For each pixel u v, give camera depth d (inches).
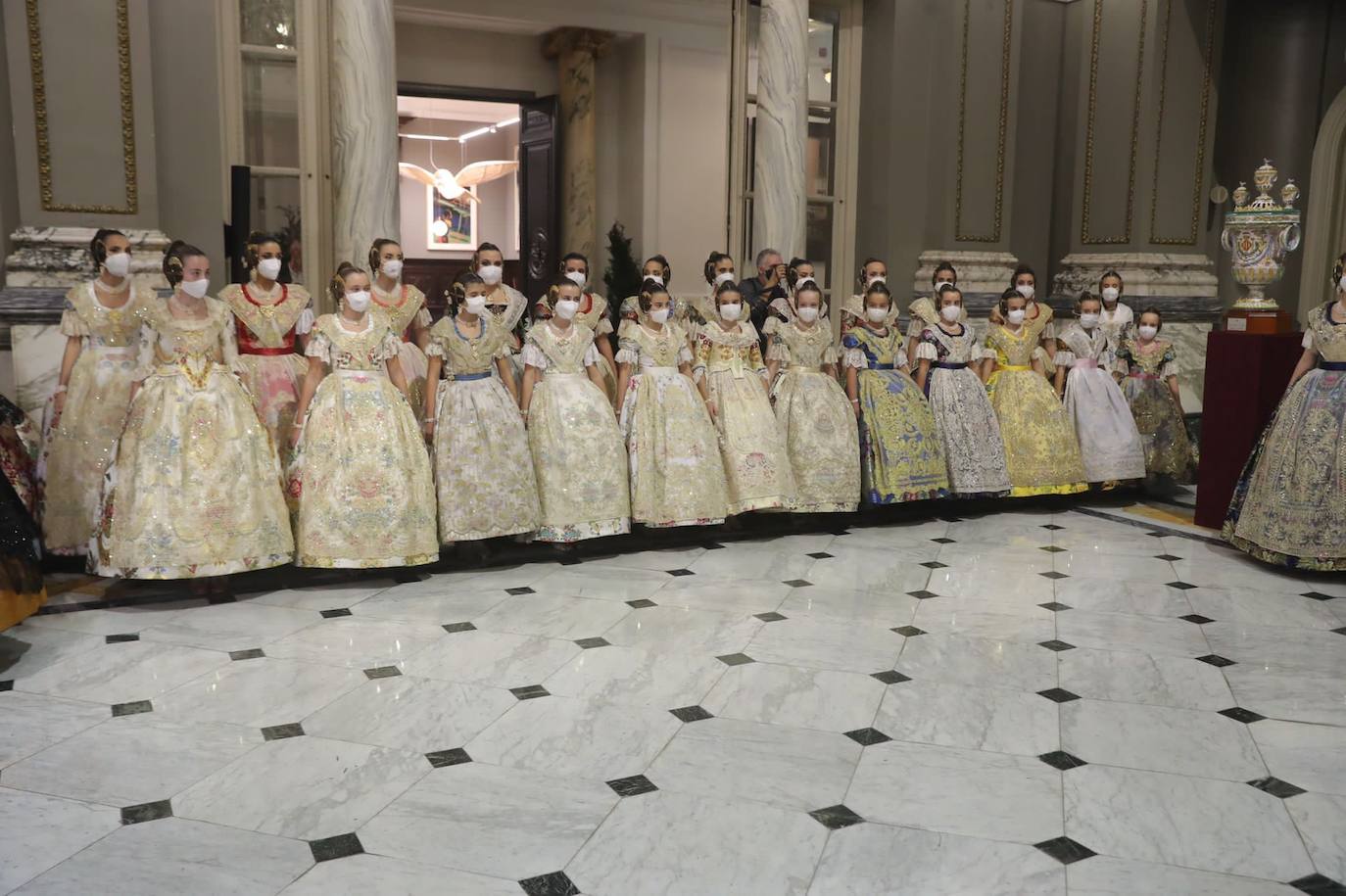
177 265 178.9
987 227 355.3
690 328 247.1
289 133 283.1
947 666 160.4
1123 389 291.9
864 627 177.6
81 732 133.8
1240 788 123.2
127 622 175.3
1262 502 214.1
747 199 350.6
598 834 111.0
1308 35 371.2
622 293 475.2
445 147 718.5
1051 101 377.4
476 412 205.3
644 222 496.1
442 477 202.4
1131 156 359.3
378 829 111.5
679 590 196.1
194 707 141.9
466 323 206.2
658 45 488.1
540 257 517.3
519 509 207.5
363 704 143.3
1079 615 185.3
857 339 252.1
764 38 316.8
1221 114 384.8
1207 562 220.4
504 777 123.6
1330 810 118.3
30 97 216.1
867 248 351.6
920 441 250.1
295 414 207.3
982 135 349.4
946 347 259.3
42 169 218.2
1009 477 263.6
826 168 354.0
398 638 168.7
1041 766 128.3
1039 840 111.3
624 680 153.1
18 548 157.8
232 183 249.8
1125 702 147.7
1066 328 285.0
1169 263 364.2
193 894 99.5
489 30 497.7
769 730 137.3
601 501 214.8
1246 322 241.8
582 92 494.6
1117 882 103.7
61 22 217.3
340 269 192.5
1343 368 206.2
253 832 110.7
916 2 337.1
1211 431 246.5
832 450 240.5
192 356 183.3
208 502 179.6
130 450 180.5
